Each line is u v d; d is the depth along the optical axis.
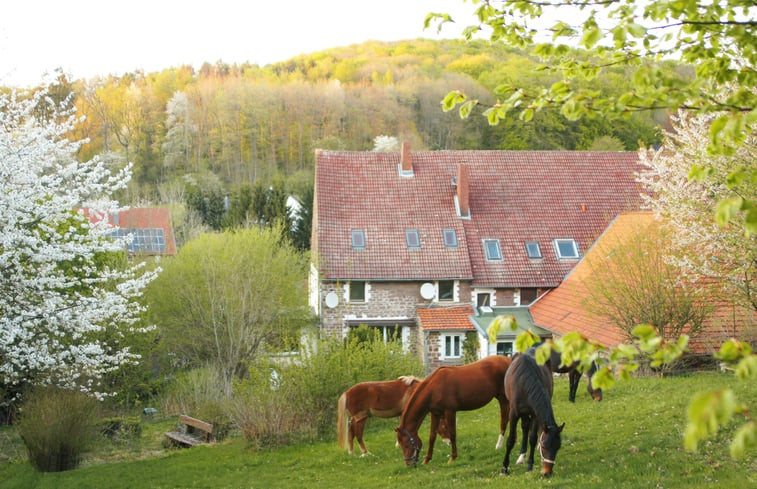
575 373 16.28
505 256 32.97
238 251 28.83
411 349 31.73
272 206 53.47
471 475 11.75
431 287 31.75
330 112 73.56
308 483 12.88
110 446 18.75
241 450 16.30
